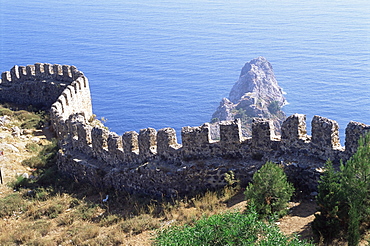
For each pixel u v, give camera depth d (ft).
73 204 95.25
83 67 480.23
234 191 84.43
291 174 82.12
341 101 268.00
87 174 104.22
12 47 576.20
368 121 230.89
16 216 94.79
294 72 354.13
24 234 84.23
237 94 286.66
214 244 56.54
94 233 81.05
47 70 168.66
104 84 422.82
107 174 99.55
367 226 65.62
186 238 57.41
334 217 64.64
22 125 147.95
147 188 92.58
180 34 628.28
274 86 291.17
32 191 104.22
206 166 88.12
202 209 80.74
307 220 71.15
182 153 91.04
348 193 64.85
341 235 64.49
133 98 367.04
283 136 85.25
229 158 89.30
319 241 64.80
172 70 451.53
